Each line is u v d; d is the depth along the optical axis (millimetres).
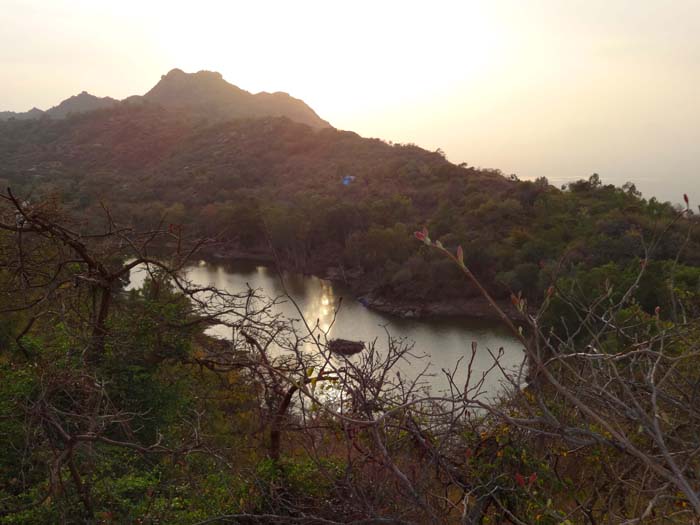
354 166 135750
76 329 6930
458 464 2855
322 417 3096
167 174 144875
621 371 2234
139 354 7051
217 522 4324
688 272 21531
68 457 4504
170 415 6820
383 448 2281
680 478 1206
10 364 6922
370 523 2693
